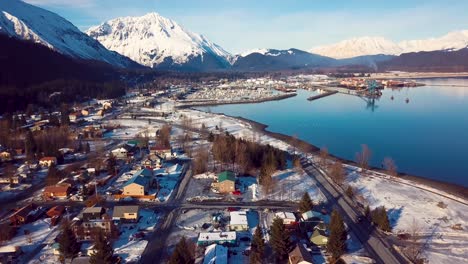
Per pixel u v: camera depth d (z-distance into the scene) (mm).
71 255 61406
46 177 102250
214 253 61531
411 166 118312
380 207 82188
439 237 70062
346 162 120875
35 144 120812
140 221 76562
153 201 87312
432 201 87625
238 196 89875
